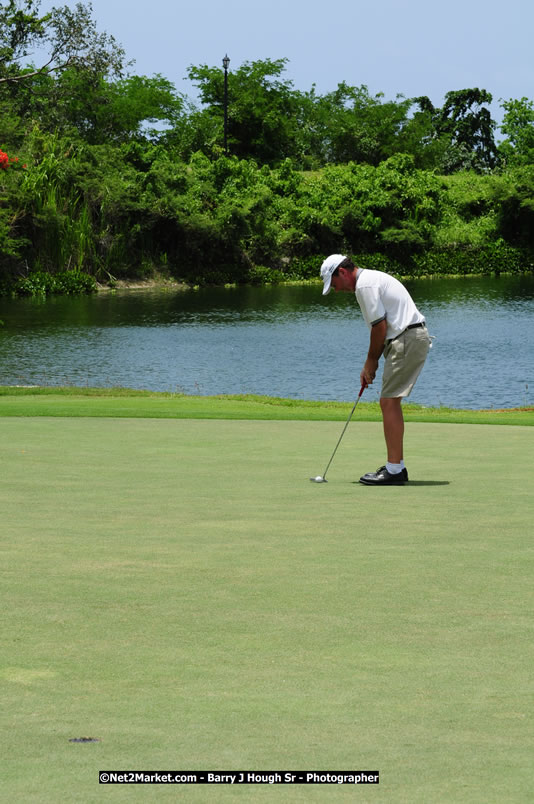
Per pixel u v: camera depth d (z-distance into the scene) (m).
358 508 9.81
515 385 48.84
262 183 143.50
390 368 11.80
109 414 22.12
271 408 29.12
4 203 106.62
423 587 6.62
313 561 7.40
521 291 116.62
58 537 8.30
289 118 187.00
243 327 78.00
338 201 144.50
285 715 4.28
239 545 8.00
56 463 13.22
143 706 4.40
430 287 124.19
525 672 4.89
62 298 105.25
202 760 3.75
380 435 17.19
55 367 56.16
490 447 15.44
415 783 3.53
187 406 28.69
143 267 123.19
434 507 9.84
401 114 195.50
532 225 157.62
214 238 127.81
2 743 3.94
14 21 75.50
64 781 3.54
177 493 10.77
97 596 6.39
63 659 5.10
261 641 5.42
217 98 179.25
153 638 5.48
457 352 61.75
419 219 150.12
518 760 3.76
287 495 10.67
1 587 6.61
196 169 138.75
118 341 68.38
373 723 4.18
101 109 144.62
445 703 4.44
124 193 119.69
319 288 123.12
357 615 5.95
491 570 7.09
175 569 7.14
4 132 109.44
